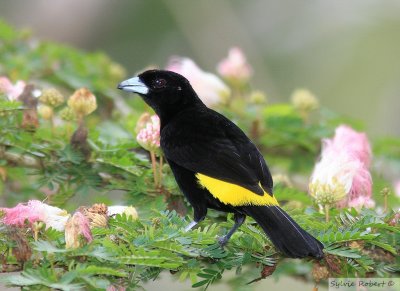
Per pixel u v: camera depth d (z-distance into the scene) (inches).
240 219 387.9
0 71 629.9
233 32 890.7
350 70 884.0
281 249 352.2
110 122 560.4
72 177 458.6
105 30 917.8
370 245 368.8
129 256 322.3
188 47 904.9
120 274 313.1
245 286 410.3
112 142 506.9
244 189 379.9
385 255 369.1
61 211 352.8
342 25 909.8
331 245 357.7
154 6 909.2
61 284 303.3
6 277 310.0
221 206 397.1
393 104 863.1
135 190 442.3
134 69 908.6
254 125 586.9
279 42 924.0
